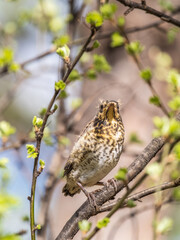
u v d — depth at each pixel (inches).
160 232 222.7
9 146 378.3
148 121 485.1
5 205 138.8
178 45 519.2
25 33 682.2
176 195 294.7
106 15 293.0
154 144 268.2
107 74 507.2
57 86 237.5
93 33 241.9
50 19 471.5
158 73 434.9
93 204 281.0
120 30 317.7
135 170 265.4
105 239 430.3
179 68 514.6
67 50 247.9
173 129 197.6
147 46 511.8
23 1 602.9
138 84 494.9
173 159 199.2
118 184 288.4
